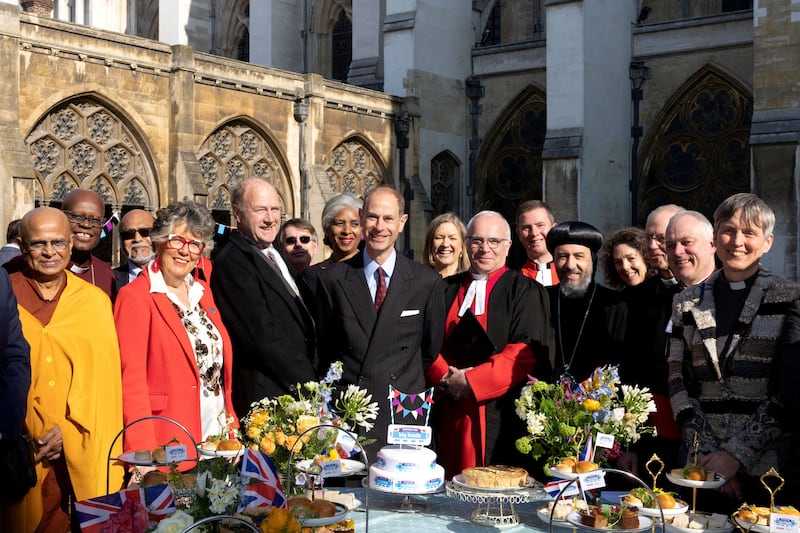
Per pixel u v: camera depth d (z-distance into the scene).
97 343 5.77
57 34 19.42
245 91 23.67
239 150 23.97
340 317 6.41
